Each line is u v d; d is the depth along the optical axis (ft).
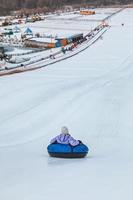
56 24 427.74
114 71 164.35
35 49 252.62
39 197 27.50
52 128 74.18
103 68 172.96
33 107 91.50
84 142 63.00
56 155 45.96
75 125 76.38
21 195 28.53
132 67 175.73
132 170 36.29
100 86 123.65
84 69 169.17
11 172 38.88
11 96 104.06
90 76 148.77
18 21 444.55
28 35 306.76
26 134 69.46
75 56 215.72
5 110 88.58
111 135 68.54
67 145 45.88
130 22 442.50
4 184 33.45
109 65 182.39
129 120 80.28
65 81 133.08
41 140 64.90
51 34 325.83
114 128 73.87
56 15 558.15
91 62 191.93
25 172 38.47
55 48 253.03
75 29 380.37
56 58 205.36
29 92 109.70
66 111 88.12
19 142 63.52
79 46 256.11
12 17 514.68
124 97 104.63
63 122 78.84
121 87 122.31
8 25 409.90
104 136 67.72
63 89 115.96
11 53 233.14
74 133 70.23
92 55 218.59
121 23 428.56
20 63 186.29
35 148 57.77
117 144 61.41
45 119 80.89
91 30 365.81
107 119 81.20
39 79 137.90
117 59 201.98
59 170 38.19
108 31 350.23
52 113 86.02
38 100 99.66
